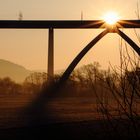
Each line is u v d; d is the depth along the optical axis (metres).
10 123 36.59
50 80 88.81
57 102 77.50
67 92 85.50
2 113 50.31
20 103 75.25
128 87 12.19
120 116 12.84
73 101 76.56
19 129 31.03
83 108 56.75
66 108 58.91
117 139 13.09
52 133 28.70
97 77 13.14
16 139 26.28
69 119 40.25
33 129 30.89
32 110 56.59
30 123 36.47
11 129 30.94
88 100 77.06
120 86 12.30
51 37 93.81
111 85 12.49
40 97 87.75
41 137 27.03
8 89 127.69
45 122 37.31
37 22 93.69
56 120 39.62
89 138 20.31
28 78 93.94
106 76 12.84
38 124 35.03
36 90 89.62
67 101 77.94
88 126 29.09
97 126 28.25
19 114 48.88
